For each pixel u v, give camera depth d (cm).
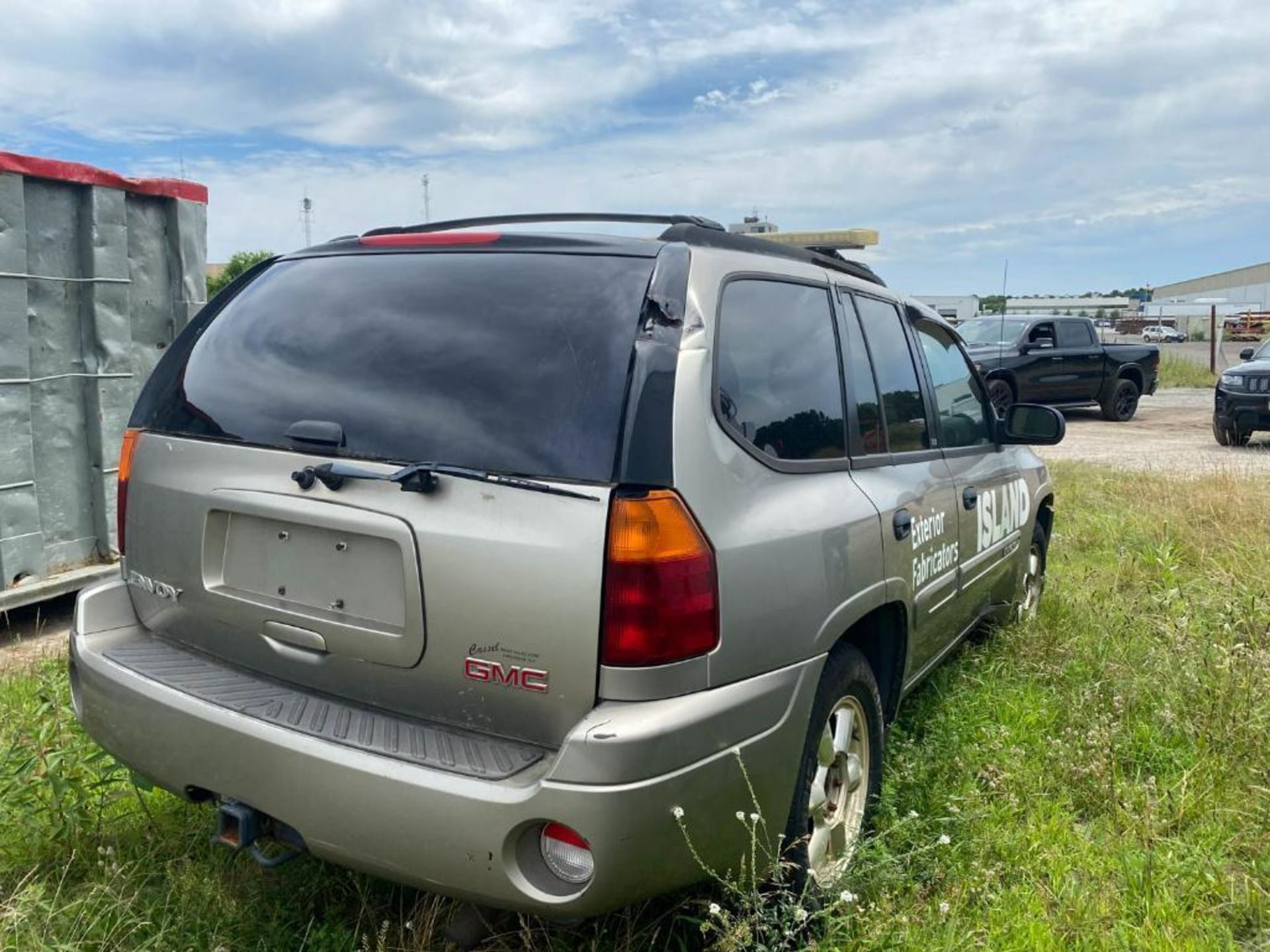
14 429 510
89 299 545
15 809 304
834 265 345
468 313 252
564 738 216
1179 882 299
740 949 244
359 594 240
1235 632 449
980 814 324
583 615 213
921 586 341
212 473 265
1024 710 416
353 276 279
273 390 265
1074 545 739
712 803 225
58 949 252
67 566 548
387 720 237
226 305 301
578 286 247
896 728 391
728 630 228
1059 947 269
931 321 418
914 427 370
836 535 273
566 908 210
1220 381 1446
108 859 296
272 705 246
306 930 270
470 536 222
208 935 269
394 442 239
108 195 548
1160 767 371
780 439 270
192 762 248
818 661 260
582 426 224
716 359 247
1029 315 1803
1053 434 448
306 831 230
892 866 290
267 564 257
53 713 325
